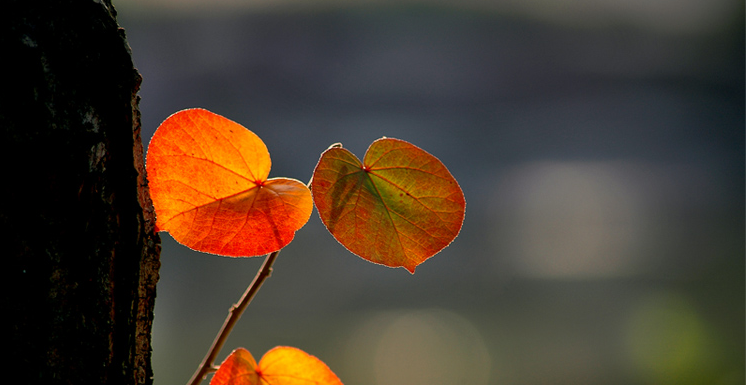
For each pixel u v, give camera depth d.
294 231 1.08
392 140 1.08
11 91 1.05
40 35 1.05
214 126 1.08
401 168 1.08
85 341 1.06
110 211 1.07
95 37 1.06
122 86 1.07
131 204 1.07
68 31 1.06
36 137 1.05
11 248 1.05
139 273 1.08
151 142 1.07
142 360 1.09
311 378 1.10
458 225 1.08
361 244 1.07
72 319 1.06
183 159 1.08
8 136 1.04
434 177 1.08
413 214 1.08
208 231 1.08
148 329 1.09
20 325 1.05
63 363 1.06
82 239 1.06
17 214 1.05
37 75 1.05
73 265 1.06
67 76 1.05
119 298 1.07
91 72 1.06
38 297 1.05
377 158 1.08
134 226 1.07
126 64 1.07
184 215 1.08
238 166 1.08
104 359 1.07
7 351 1.05
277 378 1.10
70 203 1.06
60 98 1.05
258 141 1.08
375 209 1.07
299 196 1.08
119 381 1.07
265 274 1.09
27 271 1.05
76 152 1.06
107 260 1.07
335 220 1.07
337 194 1.07
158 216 1.08
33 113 1.05
